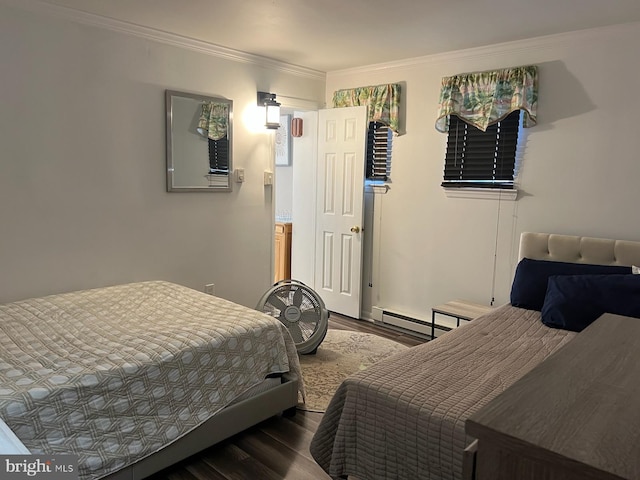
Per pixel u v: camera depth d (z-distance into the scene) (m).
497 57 3.51
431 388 1.84
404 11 2.78
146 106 3.35
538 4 2.62
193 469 2.22
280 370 2.56
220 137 3.81
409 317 4.18
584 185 3.20
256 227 4.19
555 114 3.28
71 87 2.98
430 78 3.90
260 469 2.22
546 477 0.80
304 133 4.79
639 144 2.97
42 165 2.91
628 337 1.40
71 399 1.78
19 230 2.86
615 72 3.01
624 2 2.56
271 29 3.20
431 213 4.00
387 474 1.77
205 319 2.54
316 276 4.86
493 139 3.57
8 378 1.79
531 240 3.34
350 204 4.46
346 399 1.90
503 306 3.16
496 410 0.92
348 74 4.46
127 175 3.31
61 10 2.85
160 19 3.04
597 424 0.88
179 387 2.12
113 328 2.38
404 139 4.12
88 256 3.18
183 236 3.68
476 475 0.88
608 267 2.96
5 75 2.71
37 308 2.66
